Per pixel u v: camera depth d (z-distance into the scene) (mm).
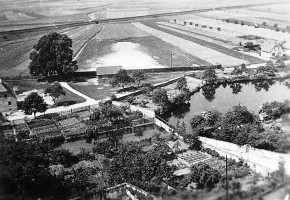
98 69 165250
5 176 66875
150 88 145250
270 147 86438
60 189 74000
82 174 79125
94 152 93438
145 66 186125
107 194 72250
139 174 77562
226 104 134500
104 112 113125
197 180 71500
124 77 148250
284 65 154625
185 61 196125
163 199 66188
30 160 72125
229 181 66125
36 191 72125
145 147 94062
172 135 102812
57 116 119188
